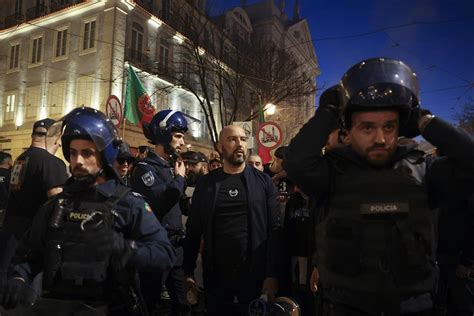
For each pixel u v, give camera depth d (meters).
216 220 2.69
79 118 1.80
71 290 1.70
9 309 1.66
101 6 19.52
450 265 2.45
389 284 1.46
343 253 1.53
